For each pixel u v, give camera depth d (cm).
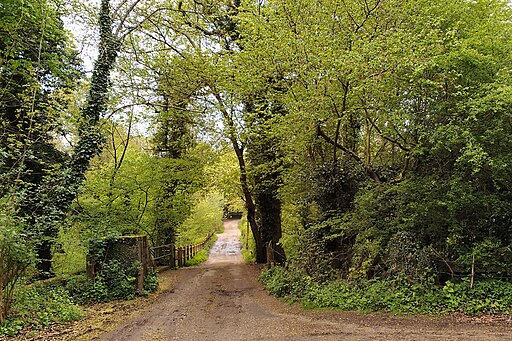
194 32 1592
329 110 1058
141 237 1123
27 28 1080
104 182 1497
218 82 1424
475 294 791
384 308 804
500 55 870
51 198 1081
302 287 1005
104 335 682
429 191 912
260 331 698
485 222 886
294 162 1406
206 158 1861
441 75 840
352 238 1127
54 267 1256
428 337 609
